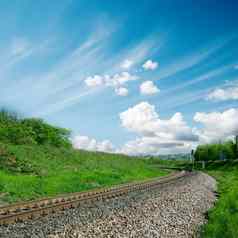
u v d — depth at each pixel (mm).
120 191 24266
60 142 62312
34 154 43219
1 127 53906
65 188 26625
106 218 14109
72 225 12508
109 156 74000
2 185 22781
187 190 29484
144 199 21219
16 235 10844
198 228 14773
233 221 15398
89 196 19969
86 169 43062
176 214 17125
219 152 141125
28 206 15781
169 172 80188
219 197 28203
